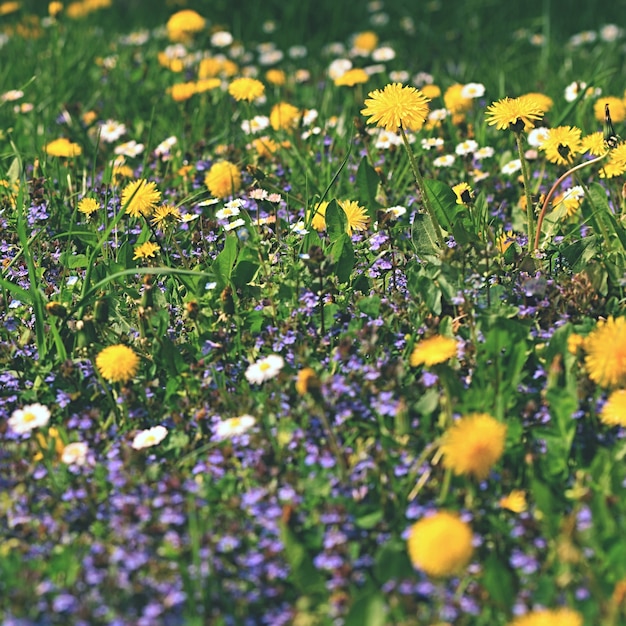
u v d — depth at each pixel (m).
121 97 2.50
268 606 1.69
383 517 1.73
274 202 2.00
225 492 1.75
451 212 2.01
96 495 1.75
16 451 1.78
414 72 2.67
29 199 2.09
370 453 1.75
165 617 1.67
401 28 3.26
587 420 1.79
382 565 1.69
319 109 2.39
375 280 1.95
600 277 1.90
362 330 1.83
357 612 1.65
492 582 1.67
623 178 2.06
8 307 1.94
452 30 3.30
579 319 1.88
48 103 2.39
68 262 1.99
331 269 1.88
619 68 2.80
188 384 1.85
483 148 2.16
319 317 1.90
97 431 1.81
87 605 1.67
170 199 2.13
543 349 1.85
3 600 1.68
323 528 1.72
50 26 3.11
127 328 1.92
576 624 1.63
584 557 1.68
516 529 1.71
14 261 1.99
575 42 2.99
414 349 1.86
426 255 1.98
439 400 1.80
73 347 1.90
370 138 2.21
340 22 3.35
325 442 1.77
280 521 1.70
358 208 2.01
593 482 1.74
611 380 1.78
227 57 3.03
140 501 1.73
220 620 1.67
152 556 1.70
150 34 3.16
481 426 1.71
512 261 1.95
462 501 1.73
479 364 1.81
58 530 1.72
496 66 2.74
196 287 1.95
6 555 1.71
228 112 2.39
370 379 1.80
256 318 1.90
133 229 2.05
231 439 1.78
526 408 1.79
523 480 1.76
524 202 2.08
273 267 1.95
